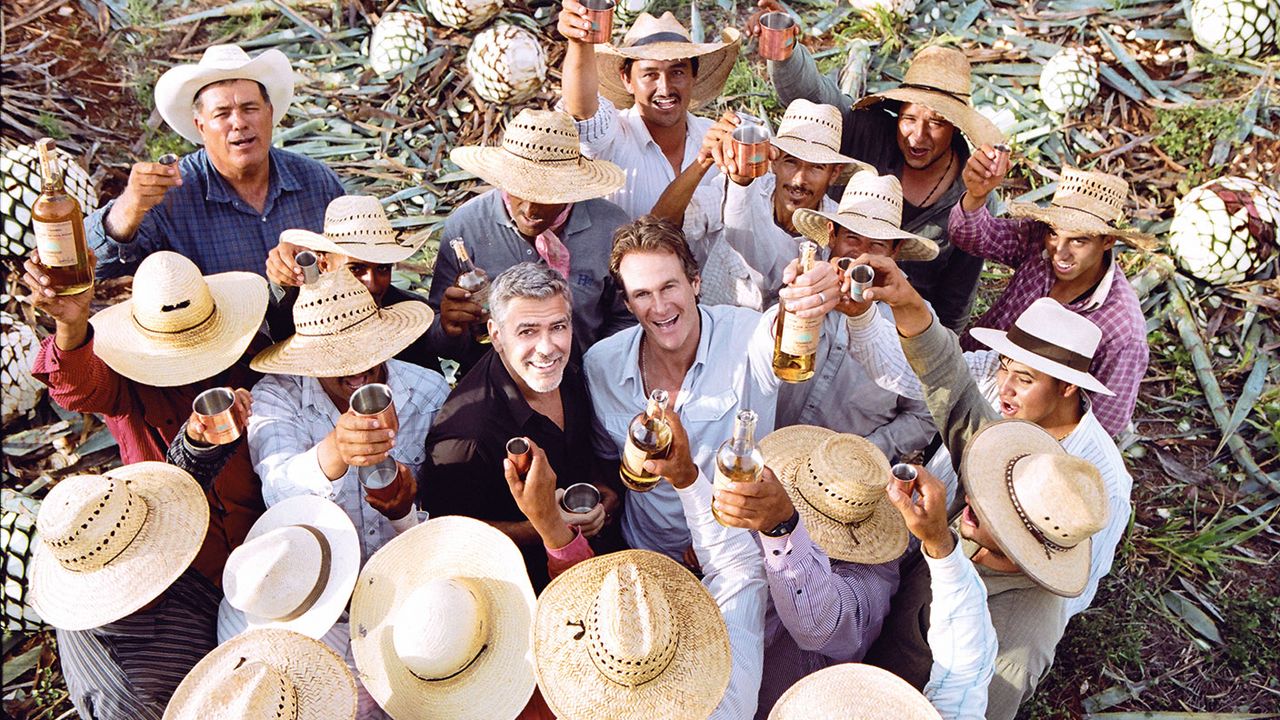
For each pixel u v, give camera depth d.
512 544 3.66
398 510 3.81
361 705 3.68
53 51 7.04
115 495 3.46
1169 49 7.56
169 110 4.93
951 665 3.34
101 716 3.54
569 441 4.21
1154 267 6.32
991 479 3.60
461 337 4.55
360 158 6.89
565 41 7.57
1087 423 4.08
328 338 3.92
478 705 3.40
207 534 3.91
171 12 7.50
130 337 4.21
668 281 3.96
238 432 3.62
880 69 7.50
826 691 3.33
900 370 4.13
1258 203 6.18
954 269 5.48
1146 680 4.78
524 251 4.87
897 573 3.98
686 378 4.21
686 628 3.37
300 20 7.56
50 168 3.81
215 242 5.12
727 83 7.24
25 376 5.29
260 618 3.54
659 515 4.28
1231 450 5.72
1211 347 6.20
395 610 3.60
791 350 3.70
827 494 3.85
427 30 7.53
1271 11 7.17
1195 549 5.23
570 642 3.31
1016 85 7.44
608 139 5.15
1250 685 4.78
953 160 5.36
